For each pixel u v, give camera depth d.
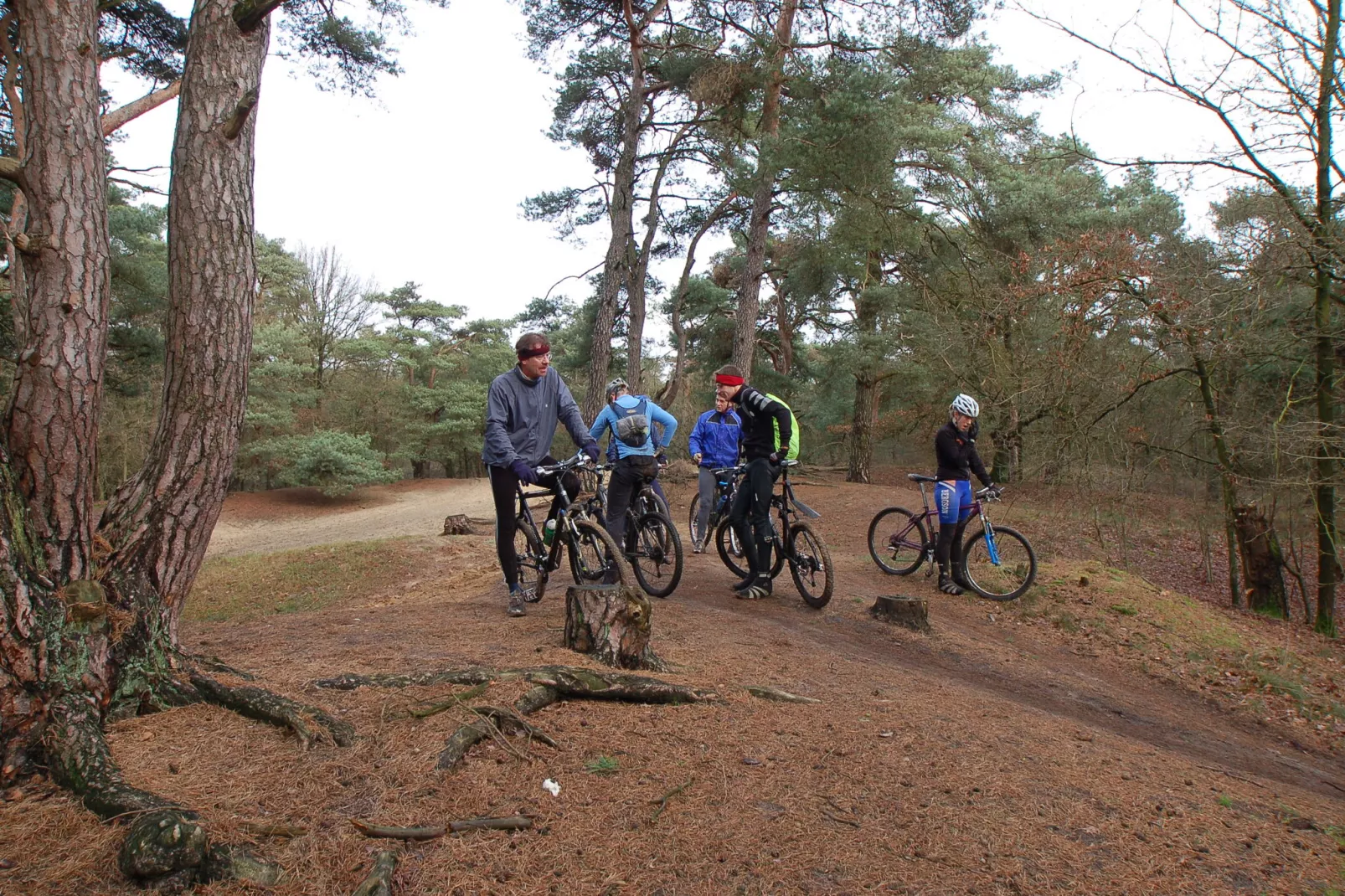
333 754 2.86
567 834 2.55
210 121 3.46
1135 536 15.82
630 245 20.44
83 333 3.06
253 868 2.22
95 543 3.15
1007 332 16.39
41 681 2.80
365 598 10.03
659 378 40.38
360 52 13.58
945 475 8.32
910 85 16.27
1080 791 3.25
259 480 39.50
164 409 3.42
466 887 2.25
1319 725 6.18
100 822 2.38
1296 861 2.92
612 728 3.36
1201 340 10.35
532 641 4.45
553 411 5.63
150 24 13.00
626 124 19.36
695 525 9.88
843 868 2.49
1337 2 9.23
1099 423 12.20
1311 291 10.59
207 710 3.16
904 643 6.33
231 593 10.73
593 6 18.81
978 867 2.58
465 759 2.94
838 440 36.56
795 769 3.14
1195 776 3.80
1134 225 17.23
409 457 40.53
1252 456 10.86
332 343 39.41
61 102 3.08
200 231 3.41
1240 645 7.86
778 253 24.11
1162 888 2.59
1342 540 10.31
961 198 19.08
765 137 15.30
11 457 2.95
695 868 2.43
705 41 18.48
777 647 5.21
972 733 3.80
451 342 45.03
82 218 3.10
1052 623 7.71
